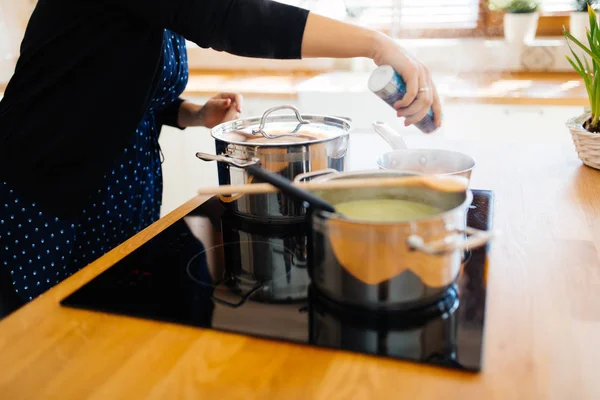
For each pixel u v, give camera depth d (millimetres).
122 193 1184
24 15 2521
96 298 656
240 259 762
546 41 2312
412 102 868
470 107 1946
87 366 532
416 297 593
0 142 1021
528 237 807
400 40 2496
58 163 1029
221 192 660
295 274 715
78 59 984
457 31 2432
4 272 1053
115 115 1016
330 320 598
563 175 1101
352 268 589
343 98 2055
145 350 556
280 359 536
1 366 534
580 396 475
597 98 1122
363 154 1336
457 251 615
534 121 1900
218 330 587
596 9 2160
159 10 870
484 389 485
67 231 1106
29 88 1022
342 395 482
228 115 1285
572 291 650
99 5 973
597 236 807
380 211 692
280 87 2195
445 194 673
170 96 1253
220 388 496
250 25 848
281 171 843
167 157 2285
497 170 1145
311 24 851
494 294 646
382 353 534
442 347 541
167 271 728
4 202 1028
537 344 549
